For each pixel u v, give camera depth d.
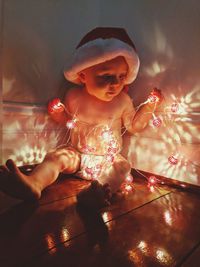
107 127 0.56
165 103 0.55
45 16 0.57
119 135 0.58
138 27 0.59
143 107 0.55
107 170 0.50
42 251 0.27
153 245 0.29
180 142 0.53
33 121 0.58
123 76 0.52
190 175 0.52
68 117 0.60
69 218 0.36
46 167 0.47
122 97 0.56
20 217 0.36
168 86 0.54
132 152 0.62
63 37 0.62
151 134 0.58
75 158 0.55
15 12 0.52
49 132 0.61
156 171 0.58
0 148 0.51
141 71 0.59
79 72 0.52
